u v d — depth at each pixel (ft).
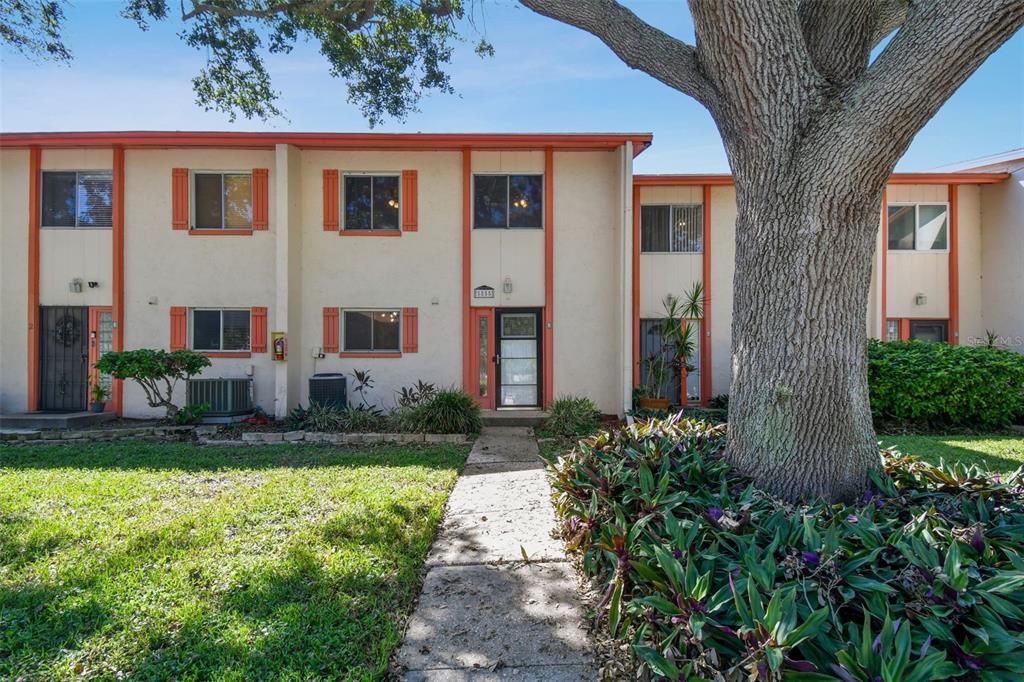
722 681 5.93
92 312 31.65
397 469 19.66
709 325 34.27
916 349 30.07
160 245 31.45
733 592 6.11
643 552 7.61
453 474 19.01
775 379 10.60
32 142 30.32
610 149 32.04
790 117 10.45
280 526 13.35
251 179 31.83
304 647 8.30
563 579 10.84
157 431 27.50
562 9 13.55
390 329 32.48
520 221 32.63
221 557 11.45
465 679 7.73
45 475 18.43
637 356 34.01
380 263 32.09
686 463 11.40
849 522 8.00
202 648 8.19
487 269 32.32
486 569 11.33
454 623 9.23
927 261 35.68
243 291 31.55
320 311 32.01
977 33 8.54
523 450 24.12
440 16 25.41
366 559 11.41
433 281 32.17
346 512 14.37
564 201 32.22
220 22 27.02
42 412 30.81
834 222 10.18
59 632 8.63
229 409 29.50
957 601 5.98
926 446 23.38
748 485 10.27
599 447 13.92
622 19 13.25
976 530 7.45
